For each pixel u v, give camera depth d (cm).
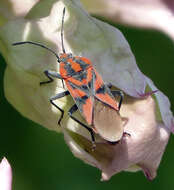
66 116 8
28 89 8
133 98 8
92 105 8
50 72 8
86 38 8
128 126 8
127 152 8
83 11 8
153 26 9
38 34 8
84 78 8
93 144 8
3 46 8
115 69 8
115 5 9
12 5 9
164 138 8
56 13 8
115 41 8
